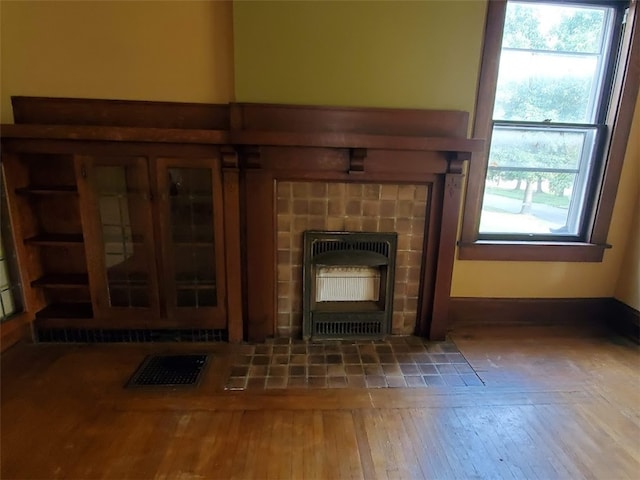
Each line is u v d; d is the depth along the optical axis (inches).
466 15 83.1
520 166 101.7
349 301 99.0
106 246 89.2
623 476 56.8
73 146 82.6
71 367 83.0
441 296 96.3
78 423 65.7
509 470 57.7
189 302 93.3
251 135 79.7
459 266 105.0
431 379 81.1
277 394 74.9
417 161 87.7
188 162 84.7
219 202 87.0
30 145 81.9
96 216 86.9
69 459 57.9
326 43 82.3
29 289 90.9
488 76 90.4
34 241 89.2
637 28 90.9
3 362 84.7
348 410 70.6
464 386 78.9
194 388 76.2
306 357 89.0
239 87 83.2
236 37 80.8
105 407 70.0
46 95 85.7
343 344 95.5
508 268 105.9
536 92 97.6
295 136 80.3
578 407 72.8
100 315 92.4
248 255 91.0
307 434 64.1
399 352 92.2
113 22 83.6
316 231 92.0
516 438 64.4
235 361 86.7
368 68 84.2
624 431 66.4
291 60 82.5
